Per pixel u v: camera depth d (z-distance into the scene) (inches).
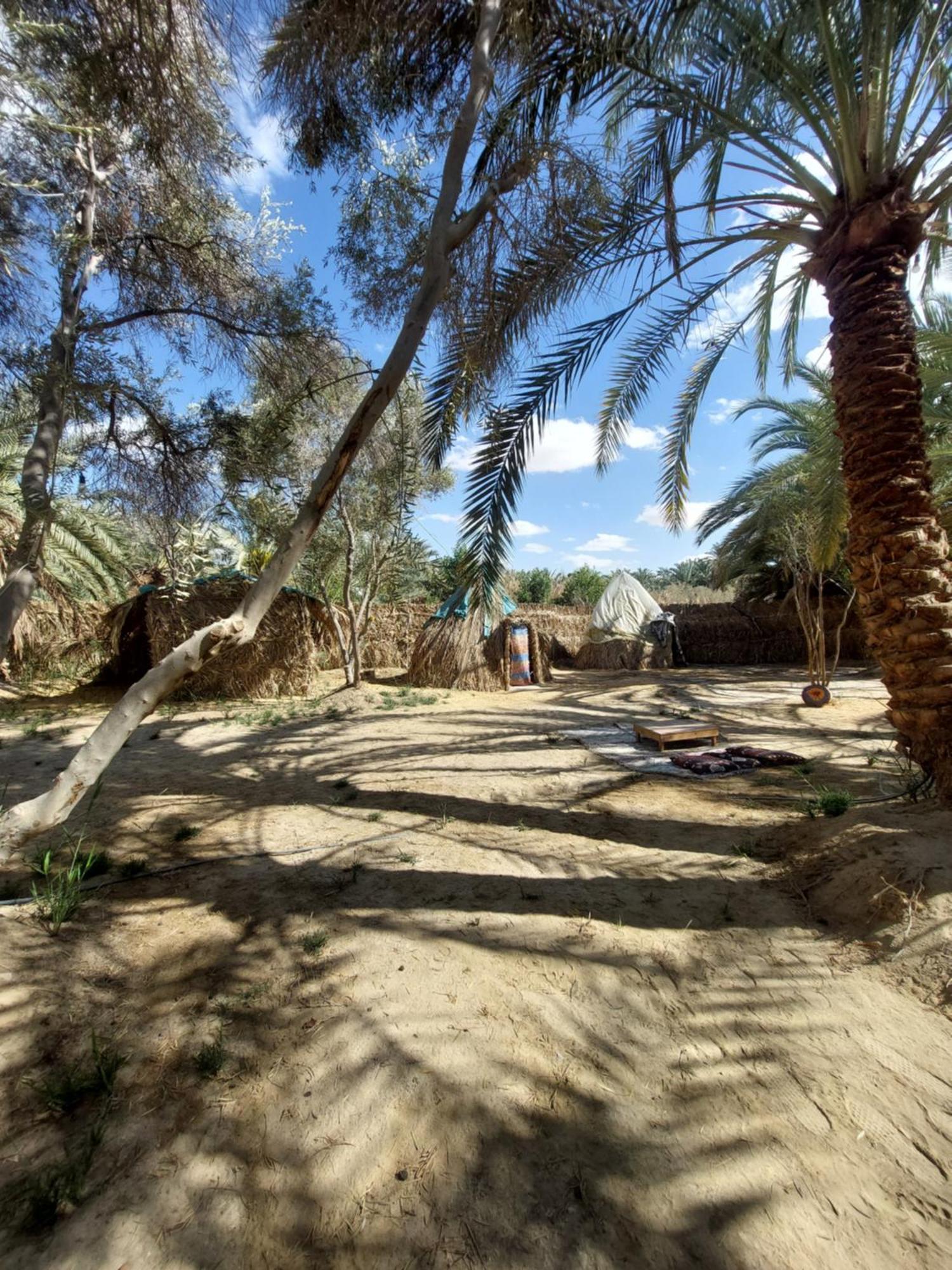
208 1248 65.4
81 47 139.4
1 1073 86.7
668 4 149.8
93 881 149.0
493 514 200.2
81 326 162.4
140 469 219.9
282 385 233.3
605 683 581.6
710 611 834.2
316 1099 84.0
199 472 222.4
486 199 139.9
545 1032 96.9
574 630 810.2
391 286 201.0
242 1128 79.6
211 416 211.8
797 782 230.5
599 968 112.8
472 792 228.1
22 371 166.7
